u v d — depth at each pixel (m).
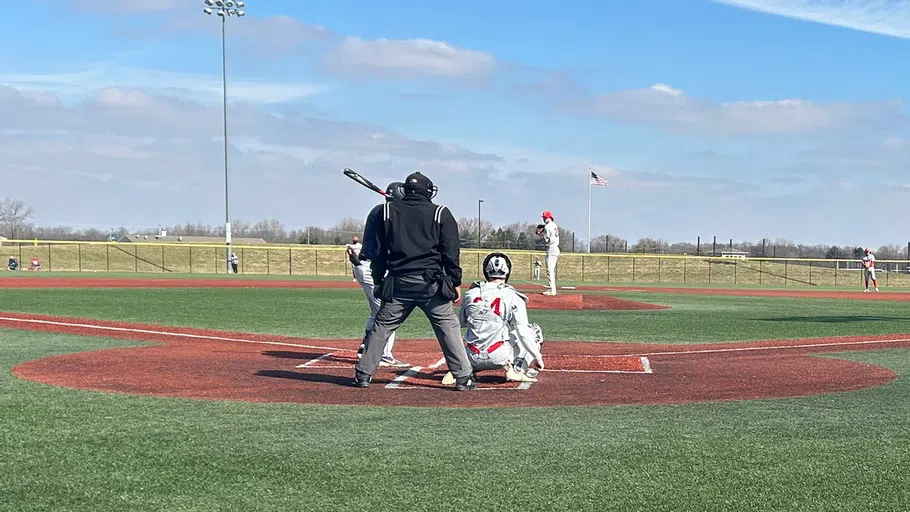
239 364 9.32
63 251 54.94
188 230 93.38
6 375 8.17
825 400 7.26
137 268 52.56
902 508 4.24
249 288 27.78
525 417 6.36
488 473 4.77
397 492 4.41
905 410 6.77
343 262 59.19
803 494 4.45
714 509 4.20
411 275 7.45
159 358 9.71
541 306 20.16
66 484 4.51
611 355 10.84
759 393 7.66
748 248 66.88
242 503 4.22
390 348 9.32
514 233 70.38
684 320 17.12
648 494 4.41
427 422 6.14
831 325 16.12
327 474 4.73
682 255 62.56
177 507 4.15
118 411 6.42
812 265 59.59
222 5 47.59
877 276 54.91
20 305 17.81
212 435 5.64
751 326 15.80
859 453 5.29
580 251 65.62
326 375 8.57
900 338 13.56
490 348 8.05
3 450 5.19
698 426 6.06
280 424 6.02
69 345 10.94
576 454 5.21
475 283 8.21
